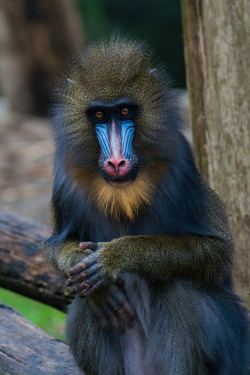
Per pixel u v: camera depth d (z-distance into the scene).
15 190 22.39
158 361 8.68
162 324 8.62
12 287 12.29
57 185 9.09
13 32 32.94
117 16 51.78
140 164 8.68
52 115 9.31
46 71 33.22
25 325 10.26
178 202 8.68
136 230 9.02
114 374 9.02
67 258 8.73
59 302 11.65
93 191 8.88
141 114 8.66
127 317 8.57
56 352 9.58
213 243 8.59
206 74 10.84
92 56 8.97
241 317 9.05
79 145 8.81
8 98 34.34
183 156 8.79
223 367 8.68
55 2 32.78
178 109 8.95
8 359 9.41
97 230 9.05
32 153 26.14
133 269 8.36
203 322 8.55
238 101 10.48
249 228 10.81
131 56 8.82
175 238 8.57
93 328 8.93
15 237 12.33
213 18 10.50
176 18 51.66
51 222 9.56
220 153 10.88
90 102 8.67
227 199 10.93
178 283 8.55
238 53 10.34
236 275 10.98
